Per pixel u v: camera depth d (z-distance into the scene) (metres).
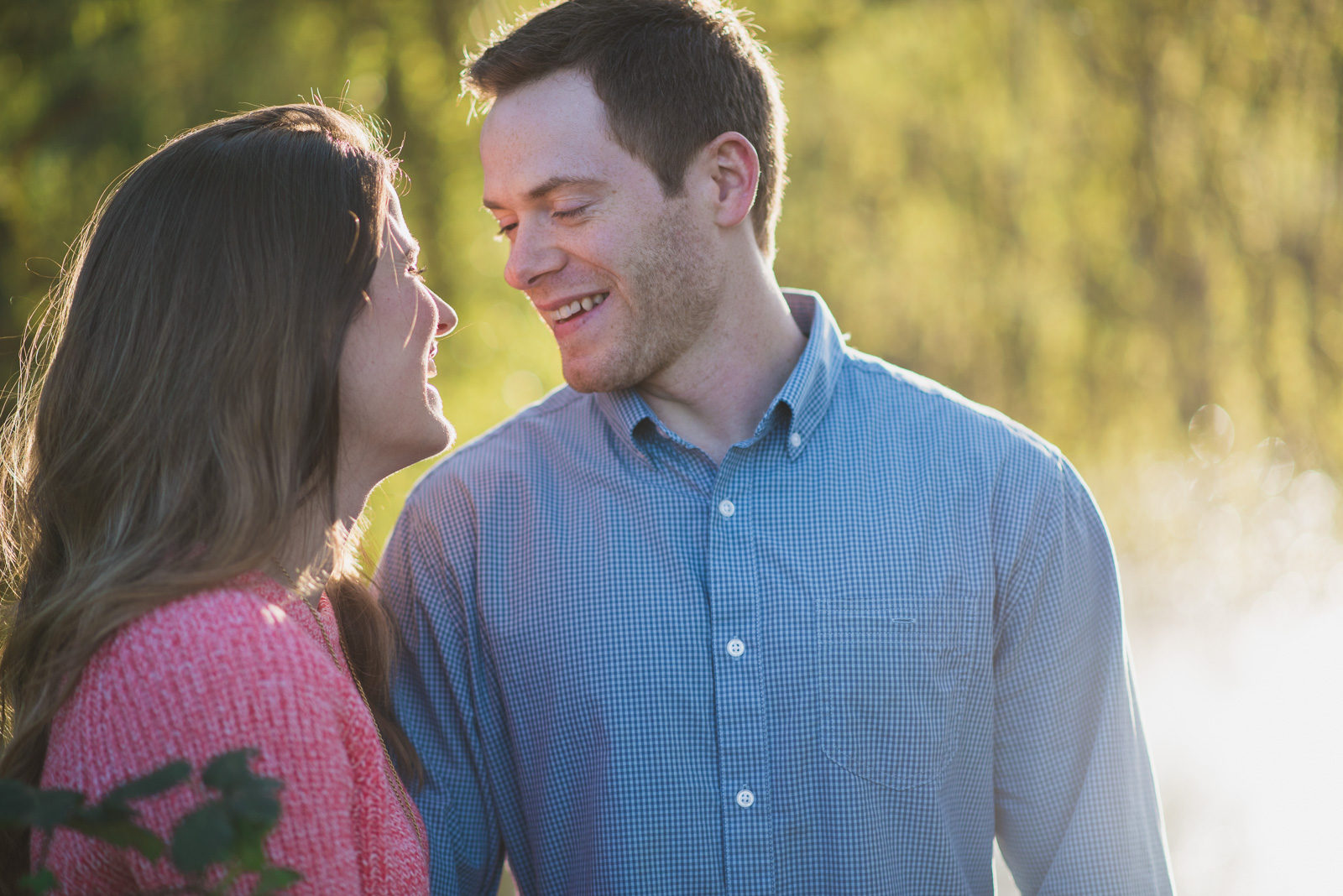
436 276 3.29
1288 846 4.05
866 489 1.56
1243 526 4.97
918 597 1.53
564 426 1.64
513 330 3.31
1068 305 4.92
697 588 1.52
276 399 1.21
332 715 1.12
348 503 1.37
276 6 3.32
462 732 1.60
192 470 1.17
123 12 3.37
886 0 4.80
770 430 1.56
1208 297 4.79
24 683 1.18
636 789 1.48
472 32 3.38
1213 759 4.59
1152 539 5.09
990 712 1.58
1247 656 5.06
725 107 1.58
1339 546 4.87
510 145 1.52
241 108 3.18
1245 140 4.63
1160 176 4.69
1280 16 4.51
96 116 3.27
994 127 4.82
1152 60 4.66
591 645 1.52
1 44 3.31
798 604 1.51
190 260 1.22
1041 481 1.59
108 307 1.23
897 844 1.50
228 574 1.12
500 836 1.62
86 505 1.19
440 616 1.61
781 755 1.48
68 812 0.84
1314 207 4.70
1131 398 4.91
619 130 1.51
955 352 5.09
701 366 1.59
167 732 1.04
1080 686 1.60
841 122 5.02
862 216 5.11
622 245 1.52
